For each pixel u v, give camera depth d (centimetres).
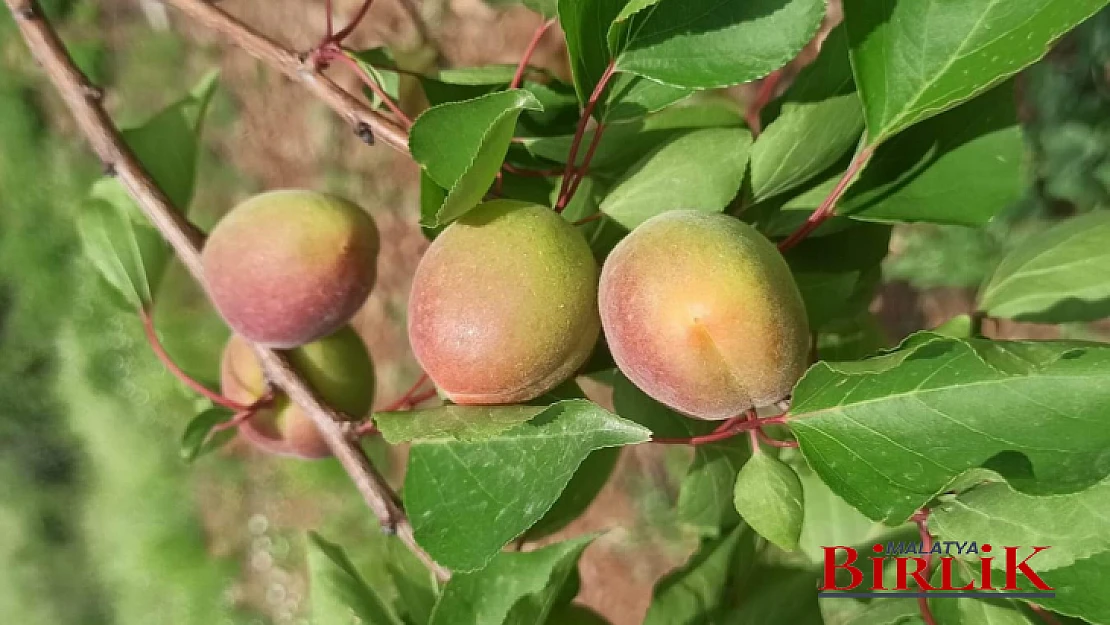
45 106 60
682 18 20
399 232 58
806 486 27
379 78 26
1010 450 18
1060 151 44
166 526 65
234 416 28
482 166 19
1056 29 18
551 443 20
